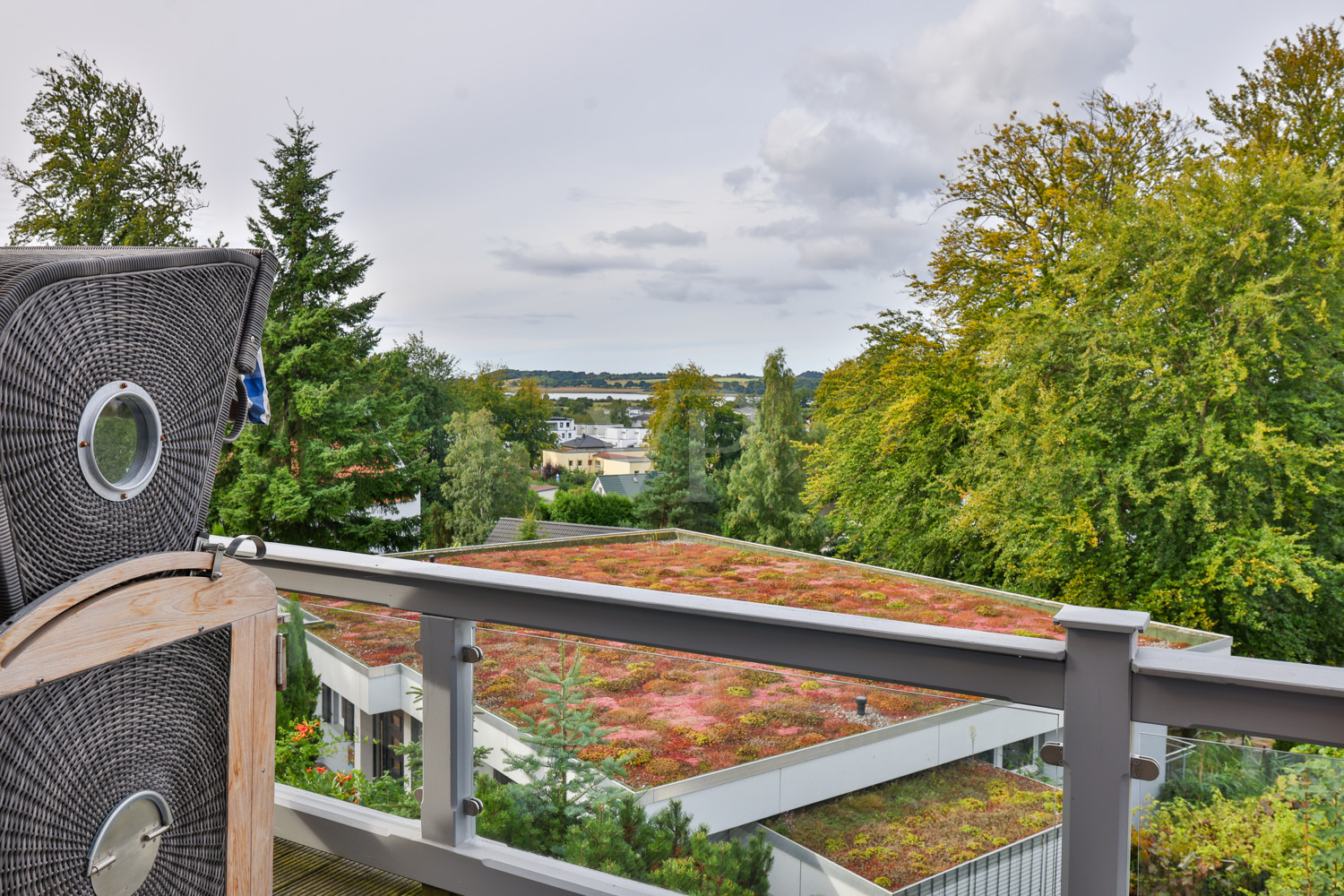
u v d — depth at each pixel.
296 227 22.50
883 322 19.58
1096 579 14.79
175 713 1.24
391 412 22.67
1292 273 13.62
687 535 17.48
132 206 22.08
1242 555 13.69
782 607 1.42
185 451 1.23
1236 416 13.91
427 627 1.76
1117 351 14.59
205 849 1.31
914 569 18.25
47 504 1.02
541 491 30.33
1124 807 1.17
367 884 1.80
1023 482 15.30
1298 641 14.14
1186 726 1.13
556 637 1.68
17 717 1.01
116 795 1.14
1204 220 14.28
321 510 21.53
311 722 1.93
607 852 1.64
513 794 1.73
